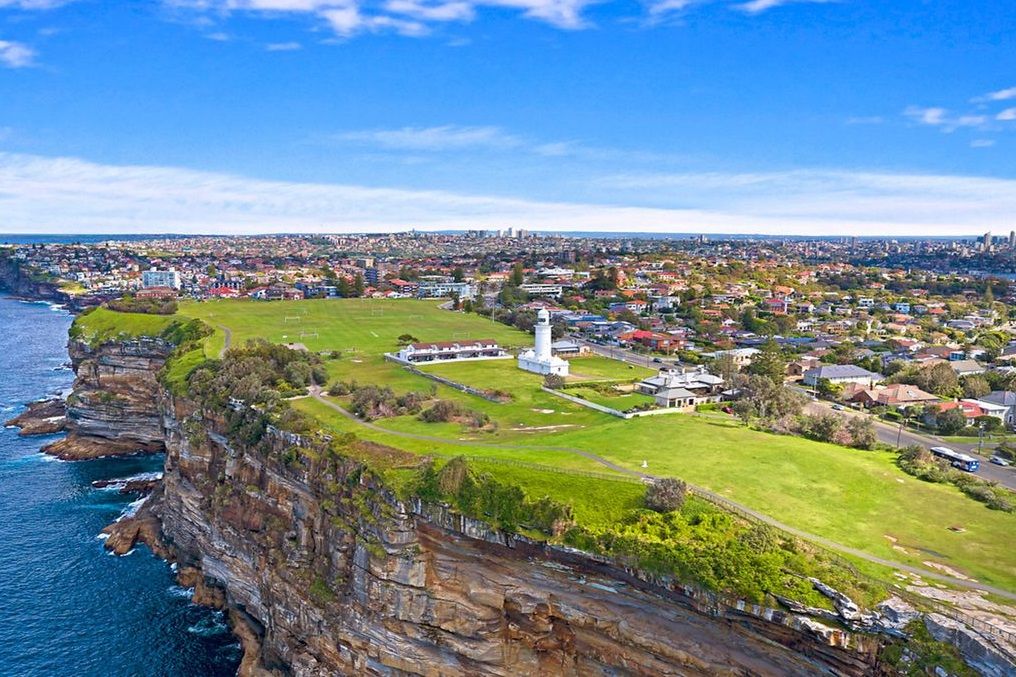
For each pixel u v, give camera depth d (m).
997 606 45.41
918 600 45.62
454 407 92.56
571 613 56.28
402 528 62.75
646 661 53.12
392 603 62.06
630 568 52.22
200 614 82.56
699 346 164.00
